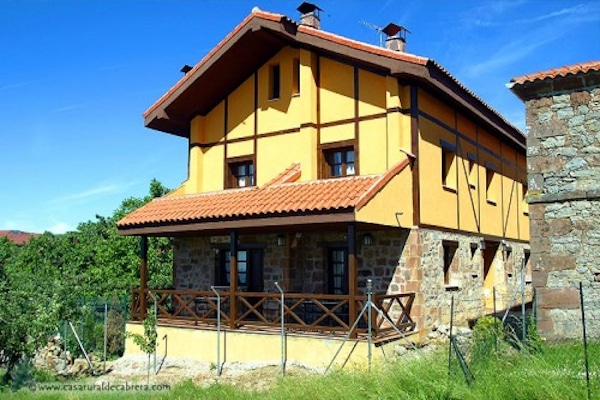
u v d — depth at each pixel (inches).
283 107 580.1
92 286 749.3
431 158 537.3
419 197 508.4
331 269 550.3
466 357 316.5
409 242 503.2
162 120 621.0
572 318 384.5
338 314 533.0
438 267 537.6
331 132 547.2
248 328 501.7
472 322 593.3
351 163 544.7
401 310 495.5
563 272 390.6
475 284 624.1
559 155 398.9
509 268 734.5
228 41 562.6
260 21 539.8
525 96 413.4
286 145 573.0
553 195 397.1
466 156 619.2
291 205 462.0
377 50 497.0
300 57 560.1
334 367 411.2
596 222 384.5
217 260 618.8
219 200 547.8
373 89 527.8
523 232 804.0
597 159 387.5
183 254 641.0
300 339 459.5
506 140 733.3
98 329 599.2
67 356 527.5
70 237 1011.9
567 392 255.8
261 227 491.8
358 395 292.4
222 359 500.1
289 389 328.5
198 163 629.9
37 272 917.2
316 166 549.6
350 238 443.8
